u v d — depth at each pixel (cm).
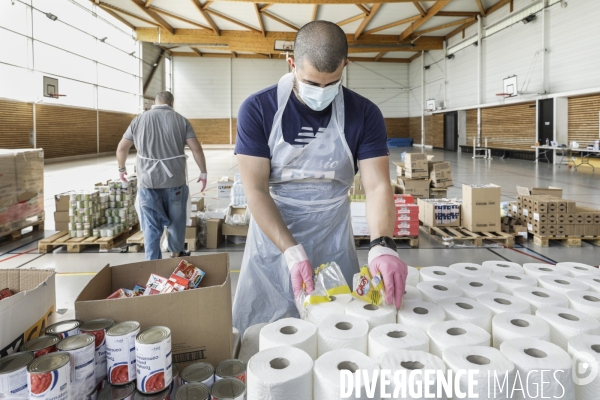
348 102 164
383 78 2727
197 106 2655
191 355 117
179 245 374
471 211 501
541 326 106
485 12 1819
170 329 115
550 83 1453
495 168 1329
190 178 1113
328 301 123
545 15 1445
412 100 2703
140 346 100
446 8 1819
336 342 102
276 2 1387
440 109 2269
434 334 103
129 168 1364
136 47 2233
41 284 118
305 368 89
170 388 105
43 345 101
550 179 1038
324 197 176
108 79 1986
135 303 115
